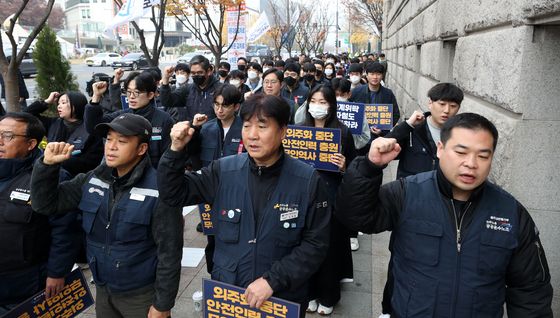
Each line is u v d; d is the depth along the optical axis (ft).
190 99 17.76
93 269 7.40
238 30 36.78
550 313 5.44
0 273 7.64
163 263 7.07
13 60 16.39
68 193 7.54
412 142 10.35
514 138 8.71
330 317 10.42
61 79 26.48
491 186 5.68
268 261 6.34
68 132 12.98
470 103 12.17
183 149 6.40
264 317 6.21
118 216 7.13
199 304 10.66
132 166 7.30
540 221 8.61
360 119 13.25
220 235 6.59
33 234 7.73
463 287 5.39
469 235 5.43
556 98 8.30
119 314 7.76
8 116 8.09
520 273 5.44
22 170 7.95
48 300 7.66
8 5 120.47
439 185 5.69
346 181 5.86
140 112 13.48
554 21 7.59
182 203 6.63
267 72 16.53
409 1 29.66
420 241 5.63
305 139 10.71
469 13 12.34
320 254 6.42
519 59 8.53
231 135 11.83
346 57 69.62
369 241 14.70
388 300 9.58
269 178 6.46
